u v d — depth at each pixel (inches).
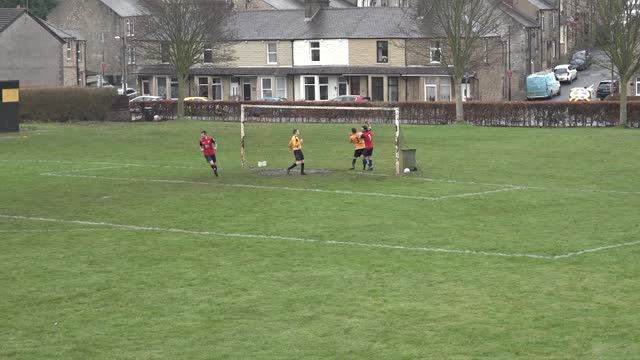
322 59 5521.7
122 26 6279.5
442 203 2000.5
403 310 1214.9
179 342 1102.4
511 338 1103.0
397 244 1601.9
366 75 5433.1
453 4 4212.6
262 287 1330.0
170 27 4623.5
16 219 1876.2
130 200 2084.2
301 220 1820.9
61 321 1186.6
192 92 5802.2
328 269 1429.6
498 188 2206.0
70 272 1428.4
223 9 5049.2
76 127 4035.4
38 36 5191.9
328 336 1117.7
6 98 3705.7
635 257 1485.0
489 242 1606.8
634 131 3663.9
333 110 4387.3
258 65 5644.7
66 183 2346.2
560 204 1982.0
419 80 5378.9
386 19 5472.4
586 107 4001.0
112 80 6328.7
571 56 6899.6
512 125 4104.3
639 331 1120.8
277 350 1072.8
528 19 6230.3
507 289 1306.6
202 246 1601.9
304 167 2615.7
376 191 2171.5
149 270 1434.5
